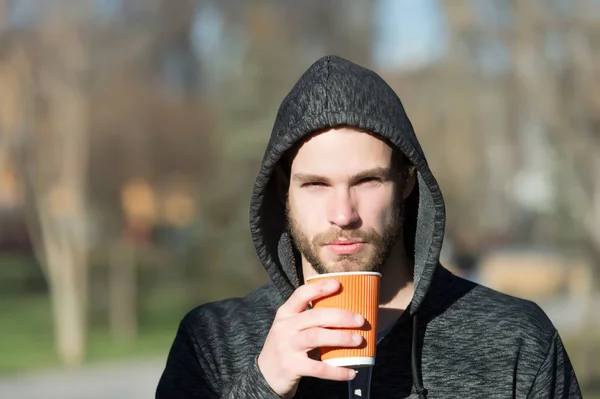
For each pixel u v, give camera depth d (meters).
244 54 29.44
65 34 22.03
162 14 25.25
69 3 22.00
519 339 2.65
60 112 22.69
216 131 29.31
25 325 28.67
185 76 29.52
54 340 25.17
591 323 14.31
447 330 2.67
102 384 16.78
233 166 29.28
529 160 19.97
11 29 21.83
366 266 2.45
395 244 2.73
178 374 2.73
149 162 28.69
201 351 2.75
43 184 22.91
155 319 30.17
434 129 23.77
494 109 18.62
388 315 2.71
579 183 13.36
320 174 2.44
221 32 29.48
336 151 2.43
